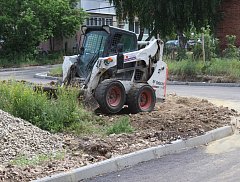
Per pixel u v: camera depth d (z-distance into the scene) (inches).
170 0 1272.1
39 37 1594.5
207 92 767.1
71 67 542.6
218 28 1320.1
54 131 390.9
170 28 1312.7
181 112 503.2
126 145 354.9
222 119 467.5
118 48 509.7
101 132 399.2
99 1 2062.0
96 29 544.1
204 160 333.7
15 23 1552.7
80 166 301.0
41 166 297.1
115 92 500.4
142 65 544.4
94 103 495.8
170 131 402.6
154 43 555.8
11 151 321.1
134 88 516.1
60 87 477.1
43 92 461.7
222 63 1011.9
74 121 416.5
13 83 473.7
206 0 1272.1
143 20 1344.7
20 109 407.8
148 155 339.0
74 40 1894.7
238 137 414.6
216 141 399.9
